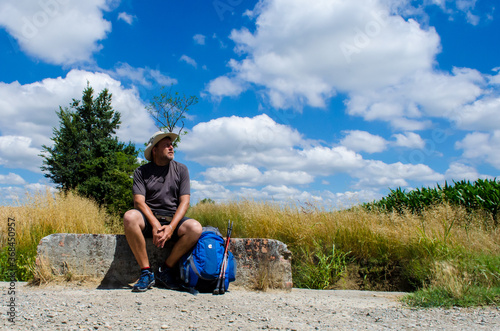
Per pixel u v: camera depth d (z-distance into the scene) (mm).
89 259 4078
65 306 2949
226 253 3877
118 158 17797
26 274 5133
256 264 4281
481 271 4531
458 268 4695
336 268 6152
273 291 4109
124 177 15953
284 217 7949
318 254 6477
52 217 7520
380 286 6035
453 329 2666
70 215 7957
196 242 3826
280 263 4305
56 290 3648
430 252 5945
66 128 22594
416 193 10883
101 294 3449
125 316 2768
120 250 4133
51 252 4035
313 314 3121
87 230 7973
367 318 3041
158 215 3943
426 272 5449
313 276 6031
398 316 3111
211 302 3359
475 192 9047
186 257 3777
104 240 4129
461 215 7699
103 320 2617
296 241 7180
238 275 4258
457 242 6152
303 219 7797
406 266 6066
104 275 4062
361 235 6750
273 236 7602
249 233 8141
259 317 2924
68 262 4051
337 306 3508
